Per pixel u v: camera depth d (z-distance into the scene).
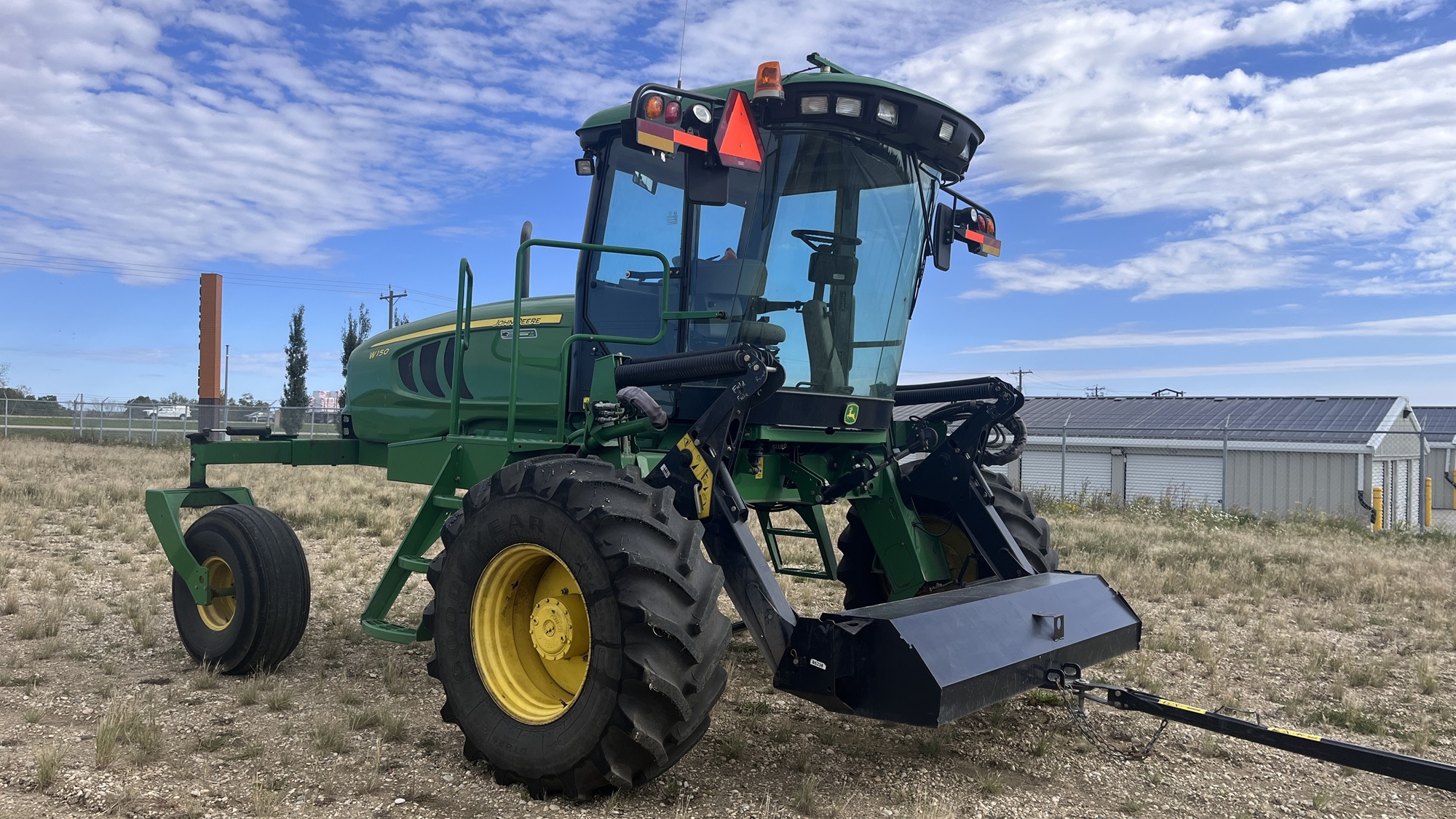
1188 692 5.34
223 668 5.25
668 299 4.55
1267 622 7.18
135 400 33.03
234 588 5.22
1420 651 6.43
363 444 6.77
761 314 4.39
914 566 5.31
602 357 4.80
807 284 4.52
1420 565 10.72
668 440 4.57
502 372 5.72
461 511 4.11
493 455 4.86
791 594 7.82
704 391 4.40
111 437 30.50
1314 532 14.92
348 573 8.36
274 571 5.18
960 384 5.46
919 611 3.66
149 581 7.71
